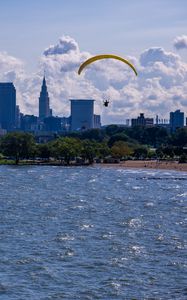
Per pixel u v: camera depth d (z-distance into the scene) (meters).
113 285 180.25
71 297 169.38
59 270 197.75
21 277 189.12
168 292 174.38
